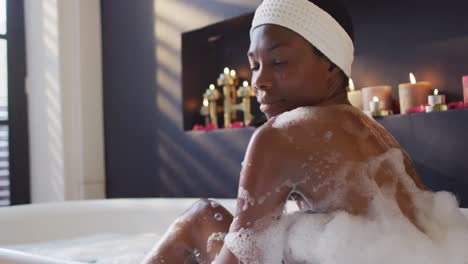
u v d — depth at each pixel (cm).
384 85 167
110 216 181
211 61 226
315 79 66
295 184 61
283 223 63
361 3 173
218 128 209
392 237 61
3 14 259
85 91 256
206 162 206
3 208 169
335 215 61
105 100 261
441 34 153
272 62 66
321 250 61
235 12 190
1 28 258
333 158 61
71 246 162
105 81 261
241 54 212
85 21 257
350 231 60
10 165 257
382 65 168
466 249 65
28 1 262
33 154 263
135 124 243
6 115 258
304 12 64
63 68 251
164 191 228
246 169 61
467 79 139
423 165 145
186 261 90
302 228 62
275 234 61
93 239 172
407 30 161
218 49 223
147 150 237
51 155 254
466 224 72
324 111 64
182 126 217
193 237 91
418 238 62
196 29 208
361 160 62
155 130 232
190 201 174
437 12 154
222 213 94
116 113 254
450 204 72
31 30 261
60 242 171
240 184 62
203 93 224
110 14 258
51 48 252
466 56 147
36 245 167
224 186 198
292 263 64
